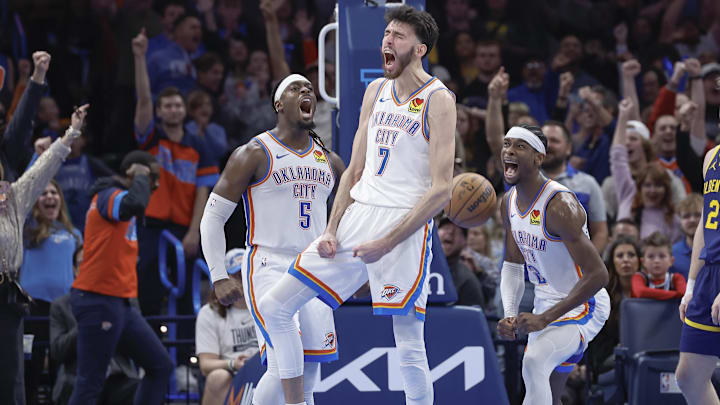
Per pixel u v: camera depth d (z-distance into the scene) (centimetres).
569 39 3728
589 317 1574
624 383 2025
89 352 2047
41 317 2325
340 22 1855
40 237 2495
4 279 1797
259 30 3728
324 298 1372
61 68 3516
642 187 2688
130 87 3319
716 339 1639
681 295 2120
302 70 3603
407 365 1377
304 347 1496
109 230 2048
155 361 2139
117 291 2061
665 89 3194
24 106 1953
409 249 1347
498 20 4016
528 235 1548
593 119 3081
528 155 1510
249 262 1503
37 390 2208
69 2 3600
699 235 1714
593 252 1496
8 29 3497
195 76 3431
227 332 2180
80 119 1972
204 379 2267
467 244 2705
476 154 3166
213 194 1494
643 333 2097
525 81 3584
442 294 1770
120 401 2230
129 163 2131
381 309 1338
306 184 1493
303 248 1500
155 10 3656
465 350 1731
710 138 3459
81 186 2920
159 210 2711
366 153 1402
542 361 1512
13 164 1972
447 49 3816
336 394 1714
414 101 1346
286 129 1497
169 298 2603
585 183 2472
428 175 1354
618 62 3894
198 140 2834
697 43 4125
